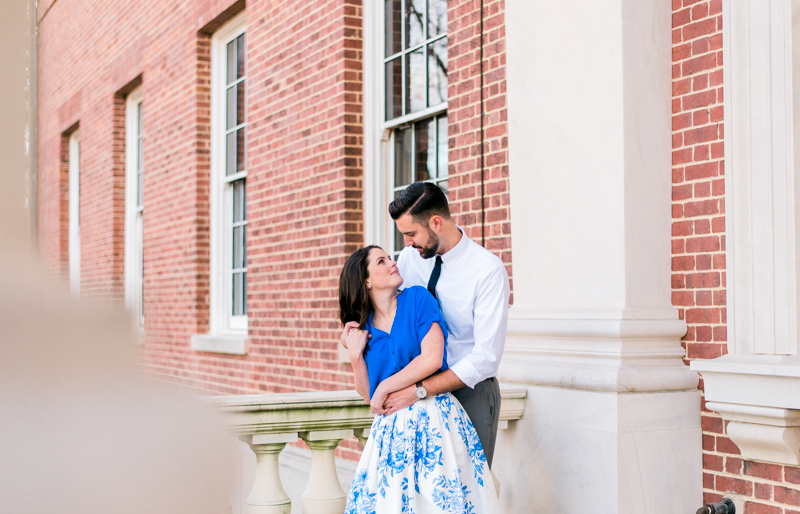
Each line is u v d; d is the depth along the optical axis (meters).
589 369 3.08
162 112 8.62
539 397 3.31
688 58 3.14
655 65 3.15
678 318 3.14
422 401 2.35
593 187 3.18
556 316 3.32
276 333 6.35
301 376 5.96
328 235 5.68
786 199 2.75
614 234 3.08
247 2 6.95
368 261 2.38
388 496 2.28
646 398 2.97
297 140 6.12
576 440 3.09
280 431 2.72
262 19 6.71
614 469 2.90
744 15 2.89
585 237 3.22
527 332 3.44
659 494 2.96
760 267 2.82
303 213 6.02
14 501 0.39
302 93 6.07
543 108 3.44
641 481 2.93
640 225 3.09
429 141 5.05
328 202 5.69
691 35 3.13
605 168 3.12
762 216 2.82
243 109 7.56
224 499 0.46
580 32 3.24
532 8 3.49
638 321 3.02
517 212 3.60
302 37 6.08
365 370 2.43
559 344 3.30
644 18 3.12
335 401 2.81
